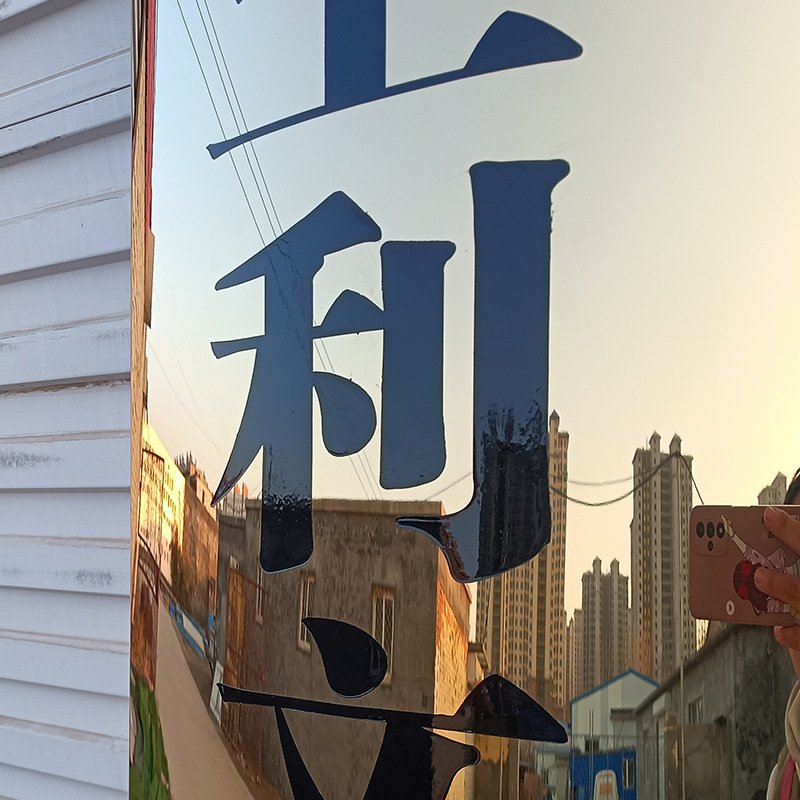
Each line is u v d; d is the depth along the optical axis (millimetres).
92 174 1304
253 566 696
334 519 651
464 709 602
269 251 699
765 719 561
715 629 568
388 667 627
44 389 1390
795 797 556
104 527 1344
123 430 1304
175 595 774
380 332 641
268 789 678
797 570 563
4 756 1438
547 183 605
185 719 759
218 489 726
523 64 615
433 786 608
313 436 666
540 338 599
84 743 1354
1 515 1455
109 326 1306
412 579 620
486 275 613
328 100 676
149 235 818
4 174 1397
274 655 680
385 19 655
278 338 688
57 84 1312
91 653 1356
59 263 1341
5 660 1444
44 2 1291
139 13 854
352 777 637
